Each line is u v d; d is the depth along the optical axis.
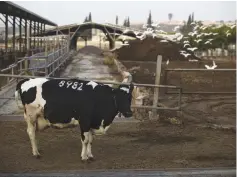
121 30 52.22
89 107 7.36
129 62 38.94
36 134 9.41
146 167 7.31
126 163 7.54
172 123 10.94
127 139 9.36
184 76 24.02
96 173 6.69
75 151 8.27
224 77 24.09
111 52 45.41
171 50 42.41
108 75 23.83
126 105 7.52
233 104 15.22
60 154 8.04
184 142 9.30
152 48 42.25
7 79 15.41
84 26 56.44
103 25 52.47
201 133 10.16
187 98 16.20
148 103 12.13
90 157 7.64
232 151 8.58
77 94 7.41
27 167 7.13
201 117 12.47
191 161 7.80
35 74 17.45
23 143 8.71
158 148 8.72
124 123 10.73
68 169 7.08
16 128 9.85
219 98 16.50
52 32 54.59
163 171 6.93
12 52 28.11
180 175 6.57
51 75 19.09
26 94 7.59
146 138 9.48
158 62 11.15
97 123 7.54
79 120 7.45
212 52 49.91
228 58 46.84
